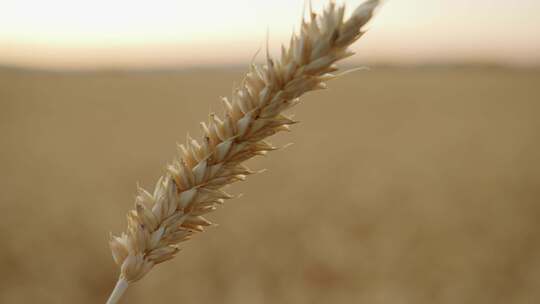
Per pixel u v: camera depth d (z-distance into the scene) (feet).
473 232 35.45
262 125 2.93
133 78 176.76
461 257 30.53
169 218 3.01
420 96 126.31
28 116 101.91
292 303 25.67
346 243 32.17
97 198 42.09
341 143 70.69
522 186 47.44
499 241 33.71
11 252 30.30
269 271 29.60
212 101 120.37
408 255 30.55
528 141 71.51
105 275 29.14
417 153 63.36
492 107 108.58
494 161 58.44
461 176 51.42
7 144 71.20
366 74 178.60
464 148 66.74
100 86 155.94
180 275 28.30
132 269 2.98
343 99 123.13
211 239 32.78
